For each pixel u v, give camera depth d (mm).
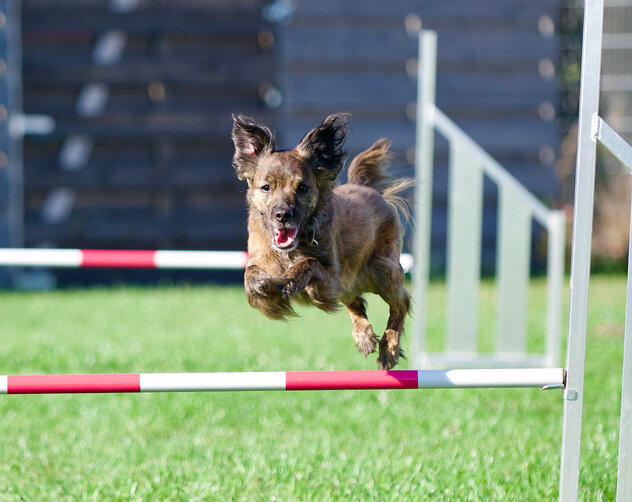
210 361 9219
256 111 16641
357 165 6520
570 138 18953
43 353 9570
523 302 9531
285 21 16516
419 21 16875
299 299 5297
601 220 18609
